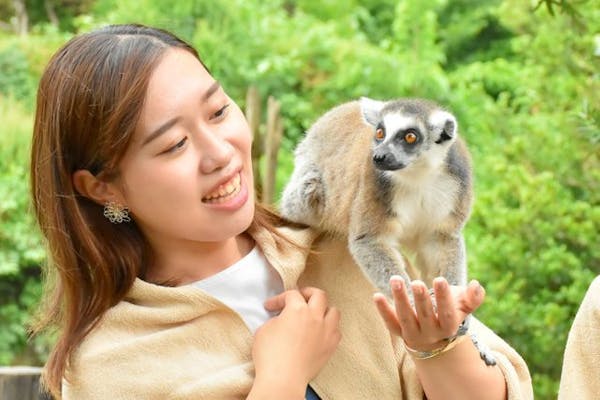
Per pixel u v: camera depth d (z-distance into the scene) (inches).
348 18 226.7
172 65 42.9
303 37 199.5
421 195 57.2
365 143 59.9
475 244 119.3
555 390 107.0
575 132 105.0
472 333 47.1
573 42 117.0
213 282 46.4
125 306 45.1
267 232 47.9
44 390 48.6
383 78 191.9
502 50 230.5
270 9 222.7
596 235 115.0
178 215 43.3
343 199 58.9
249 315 46.3
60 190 44.3
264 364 43.4
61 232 44.5
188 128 42.9
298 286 48.8
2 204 158.9
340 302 48.4
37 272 164.6
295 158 67.3
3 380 63.3
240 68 192.9
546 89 125.0
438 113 58.4
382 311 42.1
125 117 42.1
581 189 124.8
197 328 44.8
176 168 42.6
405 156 56.8
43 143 44.1
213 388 43.0
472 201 59.5
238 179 44.2
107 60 42.6
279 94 192.5
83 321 44.9
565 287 112.5
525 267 116.0
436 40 234.8
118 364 43.9
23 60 191.5
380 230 56.7
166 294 44.9
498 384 44.7
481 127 163.2
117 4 209.9
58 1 243.4
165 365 43.9
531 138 123.7
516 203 125.0
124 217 45.3
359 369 46.6
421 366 43.5
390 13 237.9
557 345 109.3
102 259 44.8
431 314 41.3
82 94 42.6
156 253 46.8
